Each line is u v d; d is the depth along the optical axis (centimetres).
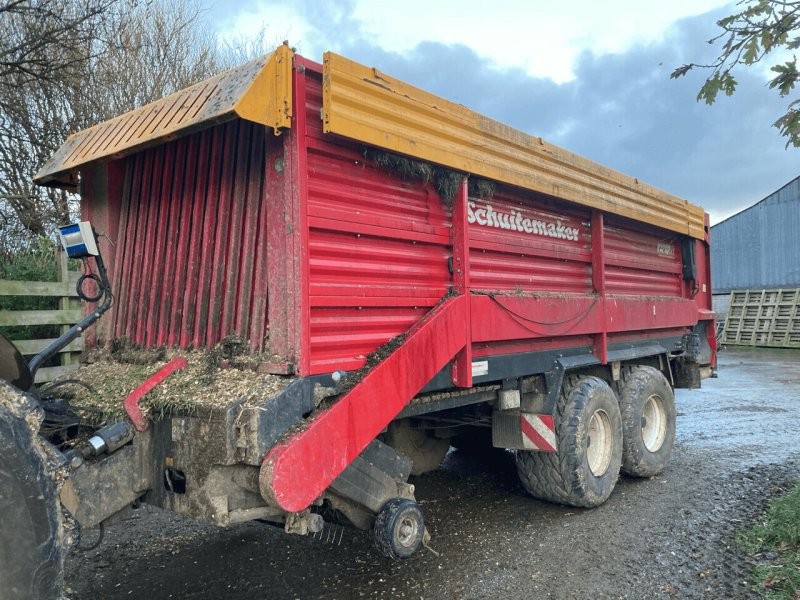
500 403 438
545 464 472
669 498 507
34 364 271
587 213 523
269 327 294
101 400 311
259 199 305
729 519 452
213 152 331
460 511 480
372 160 321
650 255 643
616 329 542
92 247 292
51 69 796
